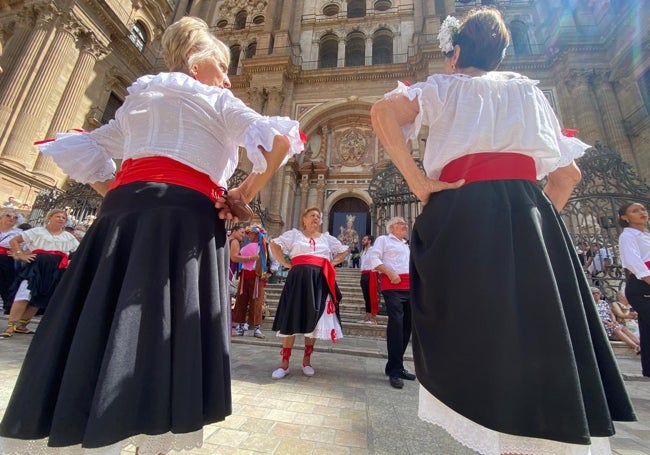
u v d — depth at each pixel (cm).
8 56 1316
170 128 113
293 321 337
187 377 92
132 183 108
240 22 2369
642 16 1354
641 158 1333
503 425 76
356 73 1853
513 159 105
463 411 84
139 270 94
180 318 96
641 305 323
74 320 97
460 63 130
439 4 2033
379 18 2081
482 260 89
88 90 1504
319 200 1772
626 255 329
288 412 231
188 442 100
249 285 579
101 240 107
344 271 1262
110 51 1577
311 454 169
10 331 454
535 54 1777
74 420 82
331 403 255
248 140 104
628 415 86
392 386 314
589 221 968
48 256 495
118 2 1636
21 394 88
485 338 83
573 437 73
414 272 116
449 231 99
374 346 551
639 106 1368
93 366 87
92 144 133
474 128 106
